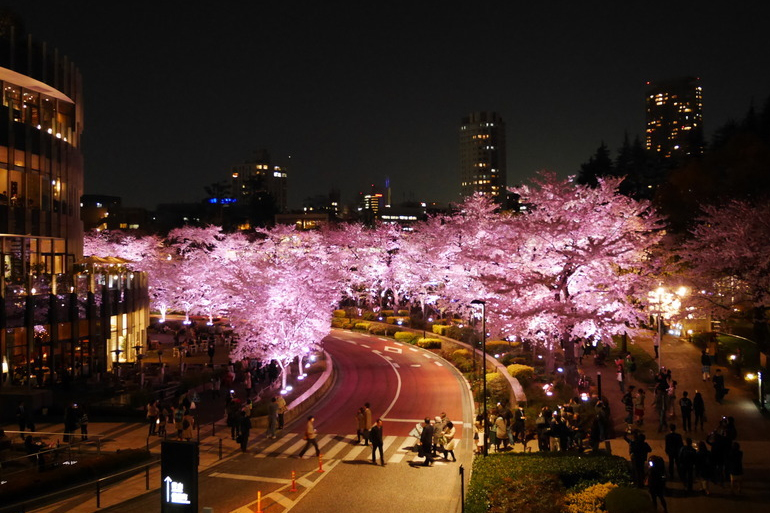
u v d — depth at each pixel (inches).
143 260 3221.0
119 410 1371.8
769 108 2824.8
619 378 1365.7
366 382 1787.6
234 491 901.8
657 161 3966.5
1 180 1664.6
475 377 1684.3
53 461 989.2
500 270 1608.0
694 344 1870.1
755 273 1467.8
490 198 2333.9
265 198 6712.6
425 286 2645.2
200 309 2925.7
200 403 1525.6
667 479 860.0
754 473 869.2
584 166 3727.9
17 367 1508.4
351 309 3243.1
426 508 831.7
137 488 912.9
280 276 1717.5
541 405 1275.8
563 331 1417.3
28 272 1704.0
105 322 1865.2
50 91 1924.2
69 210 1996.8
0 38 1732.3
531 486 741.9
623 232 1482.5
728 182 2073.1
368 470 999.0
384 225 3243.1
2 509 806.5
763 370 1254.9
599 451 949.8
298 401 1454.2
